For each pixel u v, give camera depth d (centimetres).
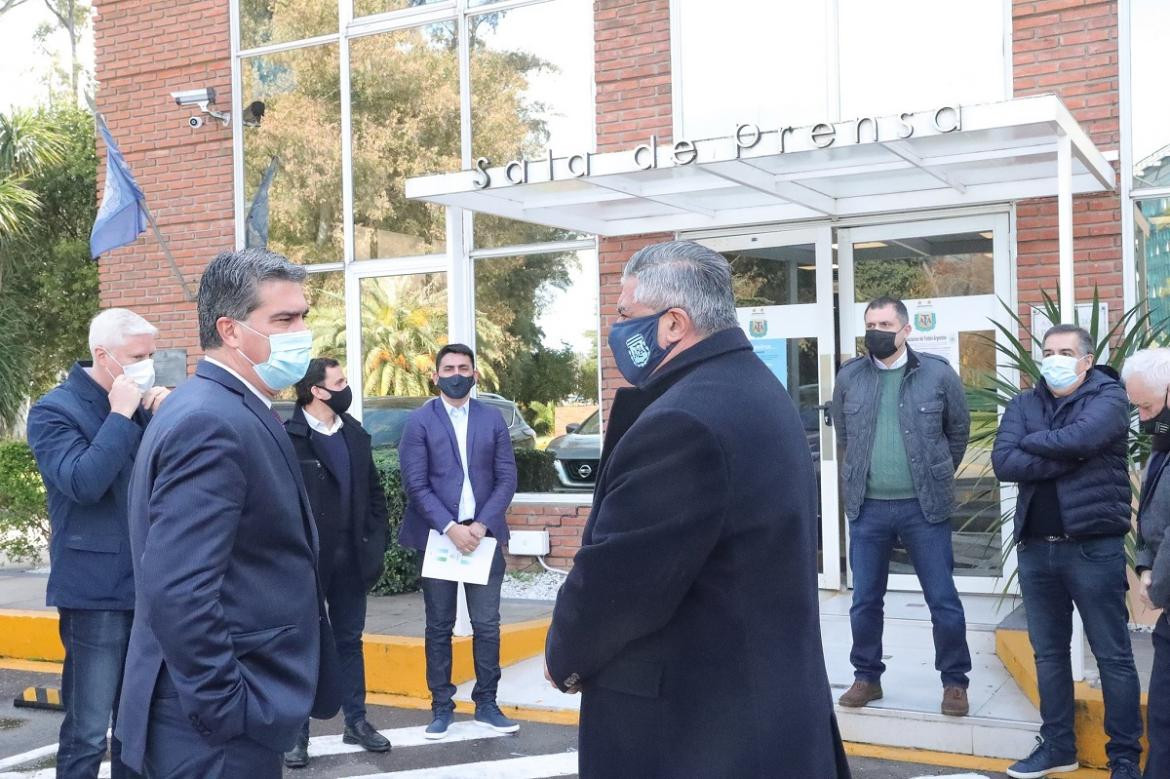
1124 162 702
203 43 1019
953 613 521
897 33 772
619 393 258
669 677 240
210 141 1018
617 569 232
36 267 1545
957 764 501
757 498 236
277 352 287
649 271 257
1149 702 363
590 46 878
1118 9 703
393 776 505
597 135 867
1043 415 463
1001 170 671
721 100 827
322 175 988
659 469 232
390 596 838
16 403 1379
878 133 540
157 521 260
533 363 900
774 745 233
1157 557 357
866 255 780
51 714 628
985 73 747
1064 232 532
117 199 977
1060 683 468
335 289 985
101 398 430
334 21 981
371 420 973
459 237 687
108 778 509
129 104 1050
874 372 546
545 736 559
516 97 906
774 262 805
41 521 1055
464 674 653
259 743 268
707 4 828
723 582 236
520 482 902
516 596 814
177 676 256
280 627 275
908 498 530
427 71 943
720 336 253
